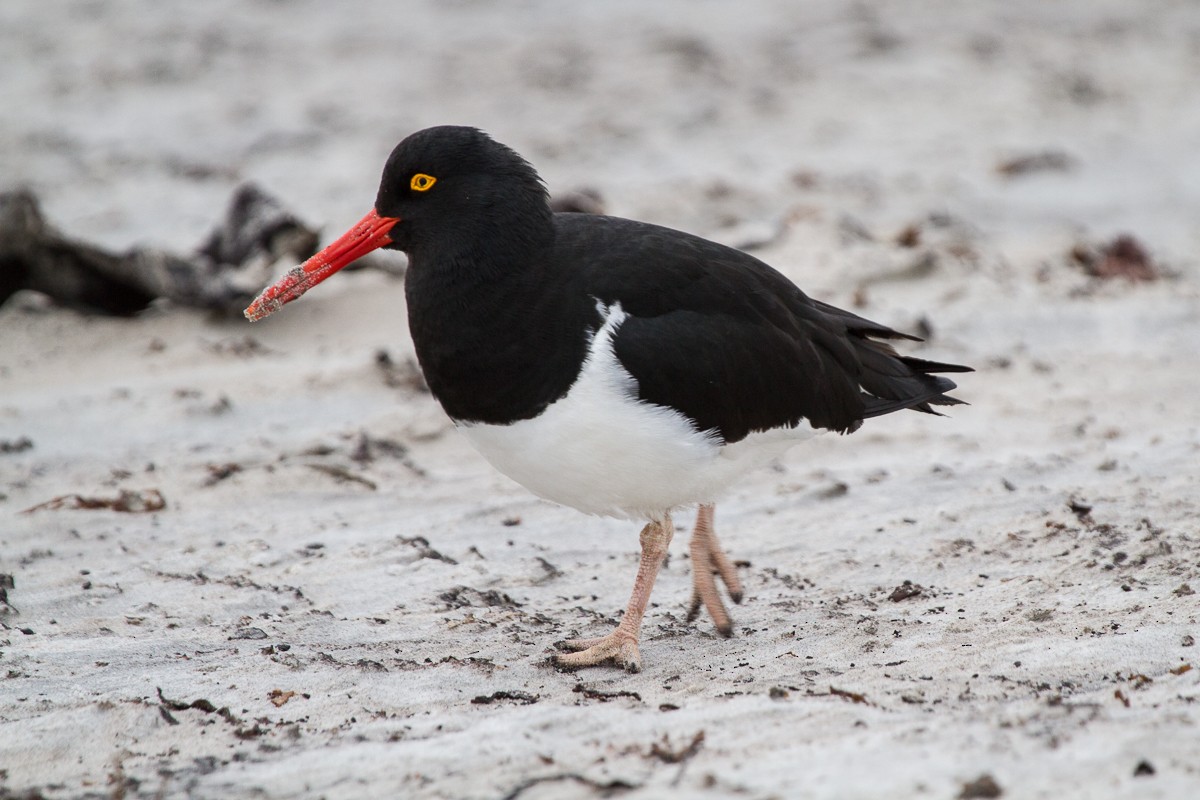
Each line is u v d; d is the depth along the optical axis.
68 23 33.50
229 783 6.98
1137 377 14.78
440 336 9.16
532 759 6.97
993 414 14.01
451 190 9.18
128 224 20.67
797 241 18.47
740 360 9.25
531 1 36.28
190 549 10.94
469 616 9.80
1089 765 6.29
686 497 9.43
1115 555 9.95
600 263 9.11
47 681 8.42
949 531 11.00
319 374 14.90
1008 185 23.11
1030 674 8.01
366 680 8.50
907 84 29.34
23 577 10.30
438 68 30.25
